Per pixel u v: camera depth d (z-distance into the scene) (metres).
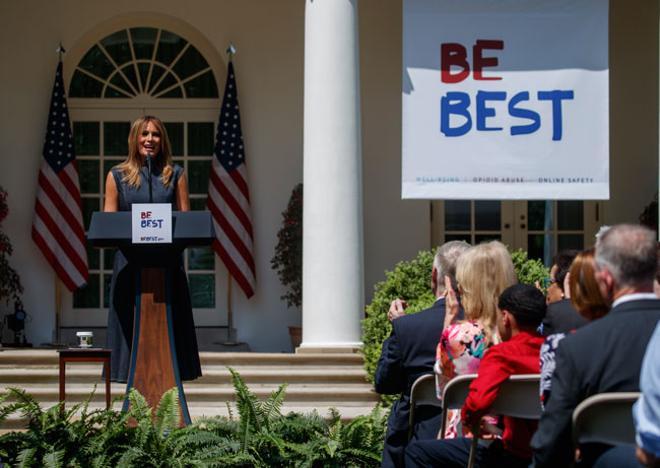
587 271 4.41
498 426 5.10
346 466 7.24
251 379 10.26
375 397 9.93
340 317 10.59
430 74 9.92
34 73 13.69
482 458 5.00
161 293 7.09
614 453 4.04
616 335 4.06
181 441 6.91
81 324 13.66
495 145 9.90
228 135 13.47
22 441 6.93
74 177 13.33
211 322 13.80
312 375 10.24
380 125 13.82
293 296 13.23
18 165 13.57
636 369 4.02
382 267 13.72
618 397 3.96
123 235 6.80
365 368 10.09
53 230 13.20
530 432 4.95
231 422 7.46
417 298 9.83
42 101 13.67
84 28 13.77
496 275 5.30
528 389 4.81
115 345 7.28
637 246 4.11
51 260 13.19
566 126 9.91
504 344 4.90
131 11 13.79
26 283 13.49
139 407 6.91
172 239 6.84
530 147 9.91
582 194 9.90
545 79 9.93
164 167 7.29
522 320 4.93
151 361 7.08
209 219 6.91
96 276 13.71
